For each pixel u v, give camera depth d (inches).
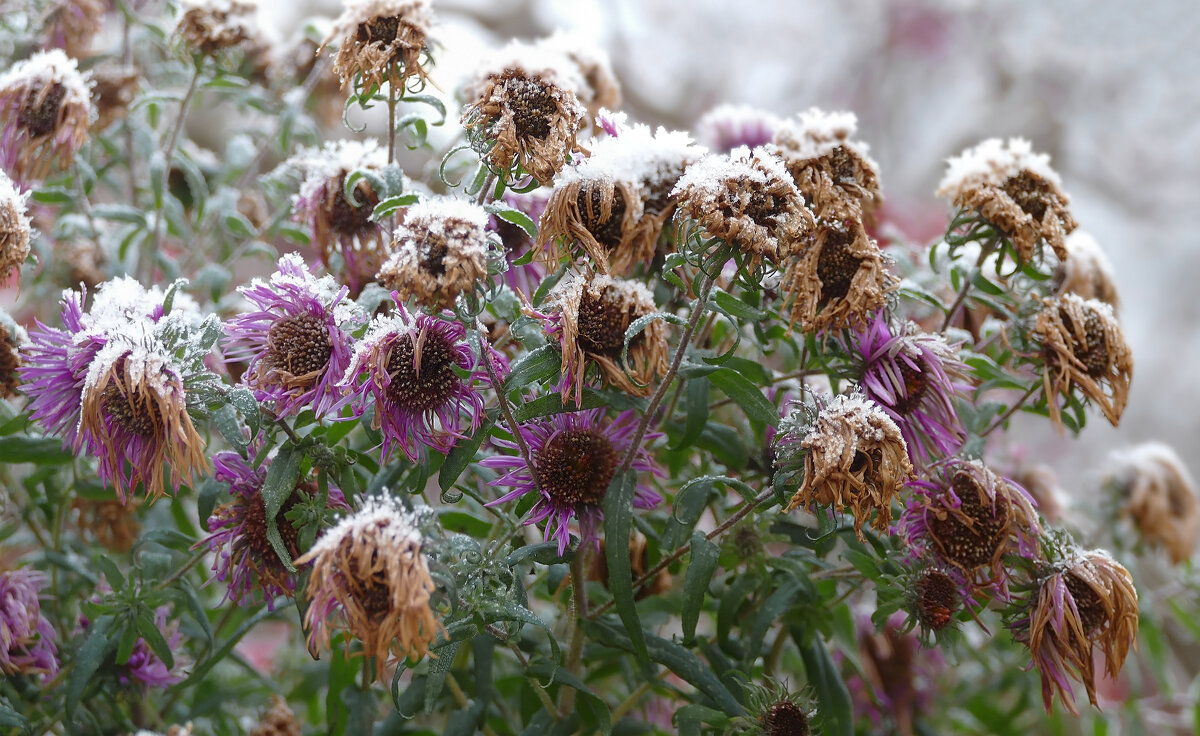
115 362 17.9
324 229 19.9
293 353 18.3
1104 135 45.8
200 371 18.2
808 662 20.6
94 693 20.6
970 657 24.7
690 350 19.3
